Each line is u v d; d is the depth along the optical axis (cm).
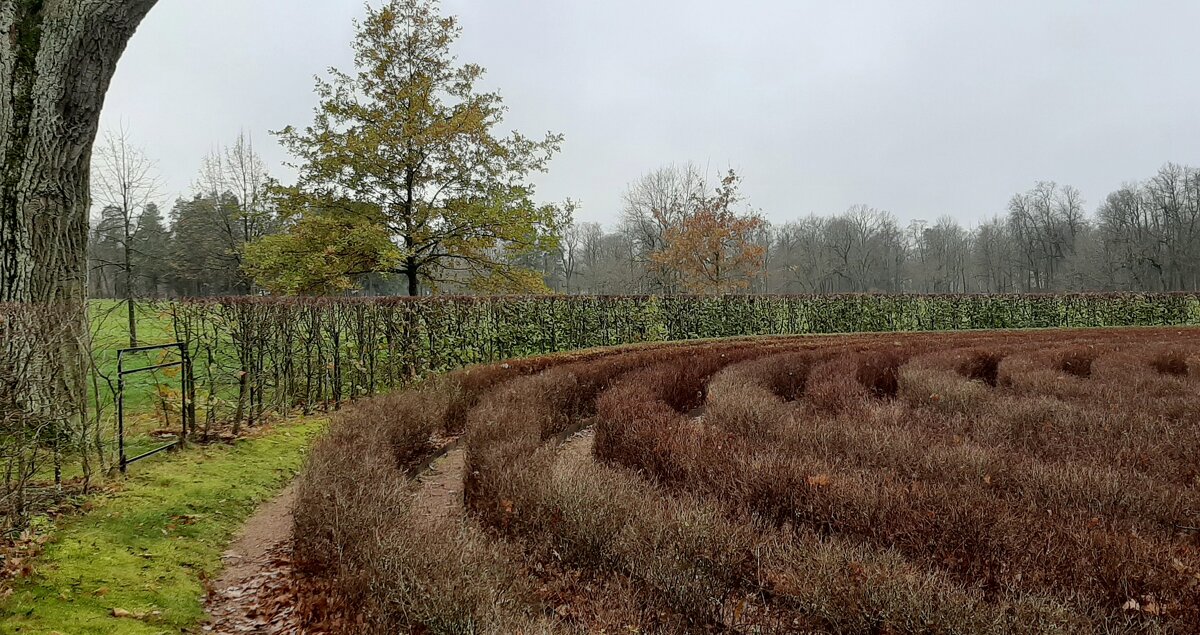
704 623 316
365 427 532
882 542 346
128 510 435
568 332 1516
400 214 1659
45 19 509
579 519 369
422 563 305
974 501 363
